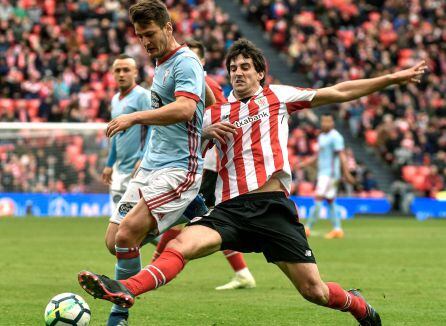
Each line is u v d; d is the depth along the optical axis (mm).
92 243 30453
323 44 62438
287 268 11516
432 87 61531
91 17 59312
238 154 11828
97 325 13203
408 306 15773
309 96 12055
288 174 11766
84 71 54219
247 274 18234
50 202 47750
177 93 11641
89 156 48281
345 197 53219
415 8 70062
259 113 11953
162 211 11891
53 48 55406
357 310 12125
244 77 12031
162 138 12180
